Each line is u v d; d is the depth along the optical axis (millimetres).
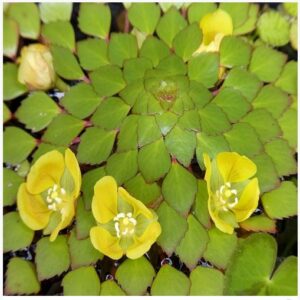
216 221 126
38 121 146
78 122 143
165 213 130
